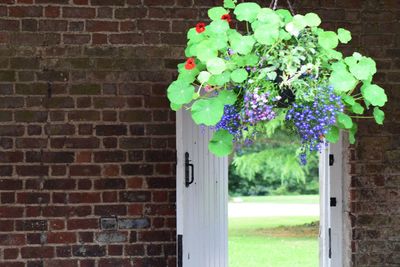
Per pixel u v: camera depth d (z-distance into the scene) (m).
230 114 4.07
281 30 4.05
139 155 6.31
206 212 6.39
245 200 22.84
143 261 6.30
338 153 6.57
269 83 4.02
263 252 14.13
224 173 6.43
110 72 6.31
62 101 6.26
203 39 4.12
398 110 6.55
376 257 6.52
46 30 6.27
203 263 6.37
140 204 6.30
